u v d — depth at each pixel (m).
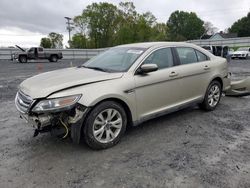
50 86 3.45
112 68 4.21
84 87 3.50
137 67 4.06
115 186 2.83
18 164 3.35
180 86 4.66
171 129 4.51
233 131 4.40
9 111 5.94
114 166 3.26
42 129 3.42
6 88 9.33
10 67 19.83
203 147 3.78
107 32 66.12
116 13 65.81
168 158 3.45
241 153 3.57
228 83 5.98
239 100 6.62
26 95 3.55
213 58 5.58
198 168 3.18
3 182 2.94
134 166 3.26
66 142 4.00
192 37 95.62
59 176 3.04
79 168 3.22
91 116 3.51
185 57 4.93
